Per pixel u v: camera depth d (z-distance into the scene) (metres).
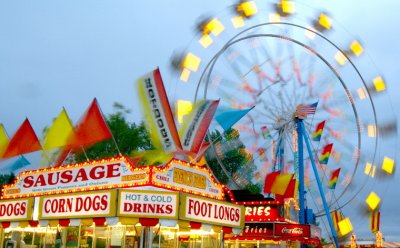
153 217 16.61
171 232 18.73
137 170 17.61
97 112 21.59
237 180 32.16
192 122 21.45
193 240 19.48
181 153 20.72
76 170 19.45
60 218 18.45
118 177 18.12
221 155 32.34
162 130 20.53
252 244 28.95
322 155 33.56
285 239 27.48
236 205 20.53
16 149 23.89
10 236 21.73
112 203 16.70
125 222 16.48
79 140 22.05
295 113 33.00
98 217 17.03
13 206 20.84
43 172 20.66
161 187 17.50
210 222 18.55
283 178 28.16
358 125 34.44
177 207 16.97
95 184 18.62
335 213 33.25
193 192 19.03
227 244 29.36
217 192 20.50
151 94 20.44
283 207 28.22
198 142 21.27
